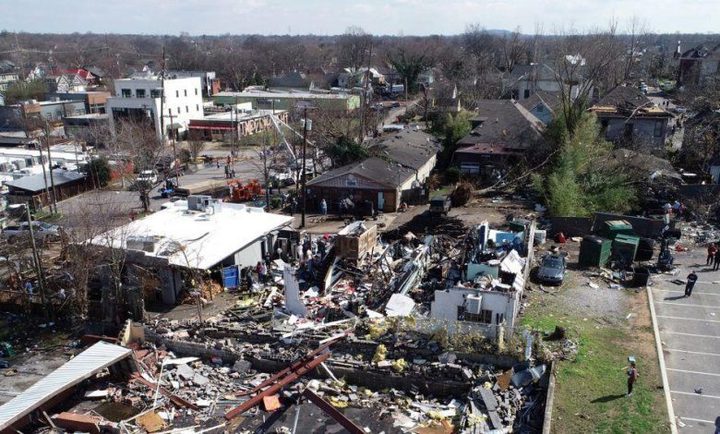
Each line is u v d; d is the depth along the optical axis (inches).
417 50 7800.2
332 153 2231.8
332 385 960.9
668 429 794.8
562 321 1102.4
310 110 3105.3
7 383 1005.2
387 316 1102.4
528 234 1382.9
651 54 6471.5
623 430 795.4
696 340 1028.5
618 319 1112.2
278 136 2679.6
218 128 3518.7
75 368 943.0
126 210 1964.8
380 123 3654.0
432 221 1728.6
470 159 2288.4
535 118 2679.6
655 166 1888.5
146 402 929.5
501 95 4111.7
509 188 2095.2
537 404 867.4
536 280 1298.0
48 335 1181.7
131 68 6988.2
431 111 3688.5
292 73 5354.3
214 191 2256.4
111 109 3430.1
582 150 1881.2
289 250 1496.1
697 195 1724.9
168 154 2723.9
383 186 1923.0
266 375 1003.3
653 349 998.4
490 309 1026.7
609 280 1299.2
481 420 839.7
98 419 876.0
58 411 914.1
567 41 2923.2
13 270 1318.9
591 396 873.5
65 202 2156.7
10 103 4210.1
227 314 1189.1
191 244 1326.3
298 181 2169.0
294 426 860.6
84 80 5743.1
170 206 1646.2
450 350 981.2
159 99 3420.3
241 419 884.0
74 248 1223.5
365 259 1384.1
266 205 1990.7
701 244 1489.9
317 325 1106.1
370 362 989.2
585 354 983.6
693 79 4067.4
